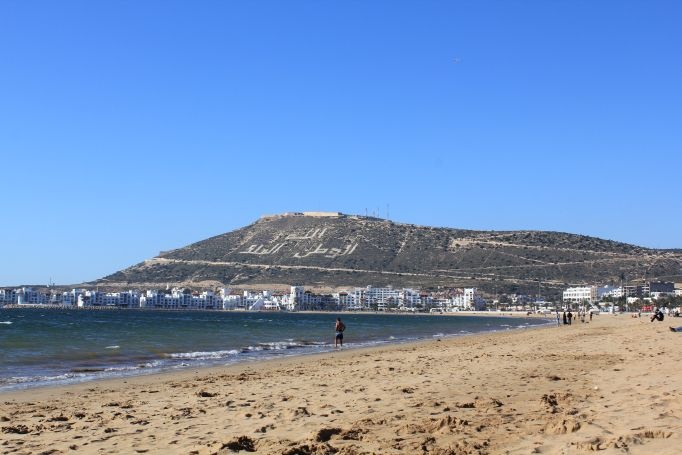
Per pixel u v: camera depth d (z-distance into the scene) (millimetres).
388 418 13078
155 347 48031
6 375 27203
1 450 11125
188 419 14031
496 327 108938
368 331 89438
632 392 15125
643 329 56469
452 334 77188
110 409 16312
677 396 13750
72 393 20609
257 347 48781
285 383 21266
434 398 15867
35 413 16000
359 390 18047
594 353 29828
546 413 12961
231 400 17078
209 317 190750
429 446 10508
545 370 22188
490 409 13844
